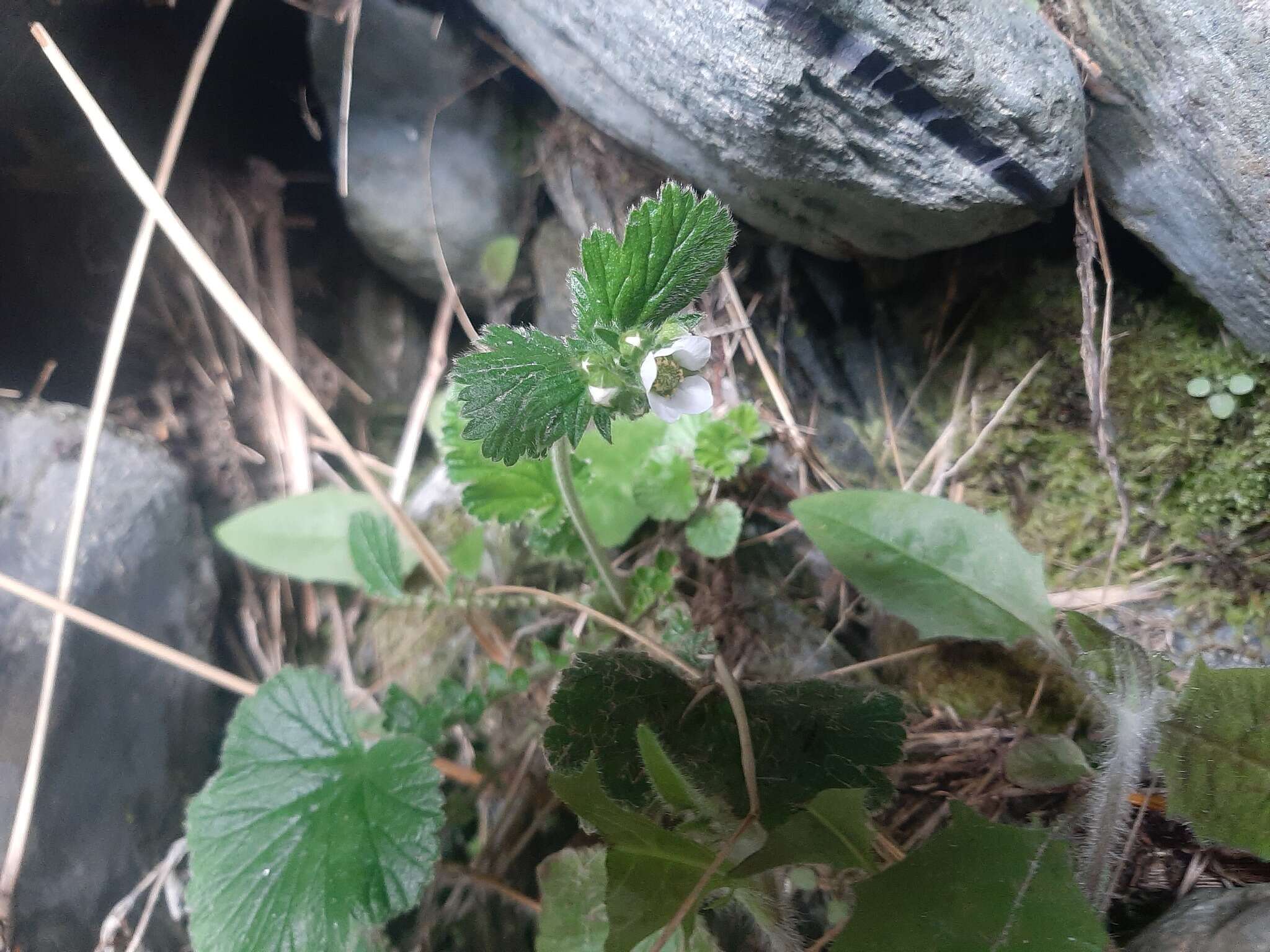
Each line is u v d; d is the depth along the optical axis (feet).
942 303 0.72
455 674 0.76
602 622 0.70
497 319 0.88
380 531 0.65
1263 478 0.60
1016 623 0.56
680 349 0.42
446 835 0.67
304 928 0.53
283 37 0.80
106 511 0.70
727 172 0.63
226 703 0.75
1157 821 0.51
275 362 0.69
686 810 0.49
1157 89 0.53
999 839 0.43
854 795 0.45
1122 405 0.64
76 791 0.63
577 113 0.74
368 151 0.82
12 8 0.64
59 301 0.79
